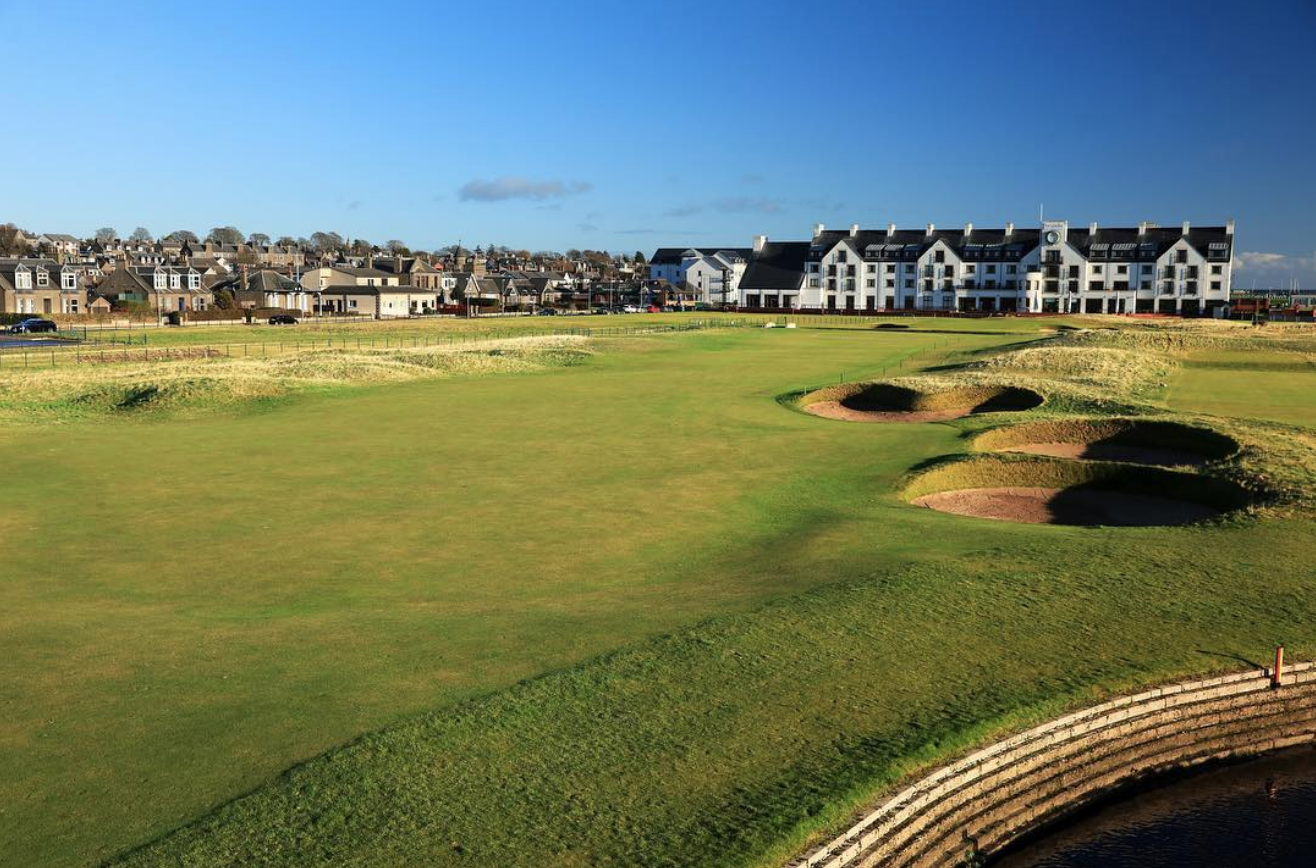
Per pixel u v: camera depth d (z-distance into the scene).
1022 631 20.05
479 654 18.75
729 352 90.69
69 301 155.12
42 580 23.98
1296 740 18.20
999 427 45.09
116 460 39.41
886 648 19.05
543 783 14.06
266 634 19.94
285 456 40.47
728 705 16.53
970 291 193.38
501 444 43.47
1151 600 21.92
